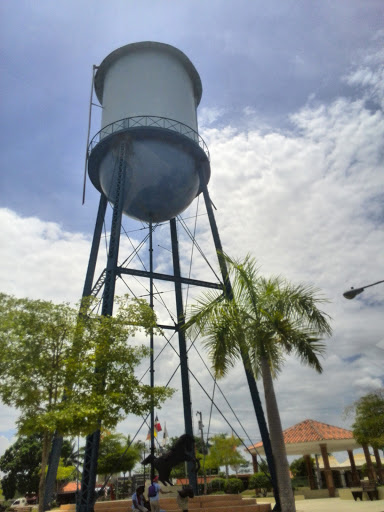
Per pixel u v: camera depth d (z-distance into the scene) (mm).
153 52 22781
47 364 12695
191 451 18156
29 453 51656
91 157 21281
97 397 12461
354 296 10336
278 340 13594
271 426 13555
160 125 20641
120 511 15922
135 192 20500
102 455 32312
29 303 13422
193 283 20031
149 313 15156
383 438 26062
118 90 21891
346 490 23297
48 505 16234
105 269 18219
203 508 15430
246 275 14609
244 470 52188
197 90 25266
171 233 25578
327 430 29594
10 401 12383
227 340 13820
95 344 13625
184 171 21016
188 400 21297
